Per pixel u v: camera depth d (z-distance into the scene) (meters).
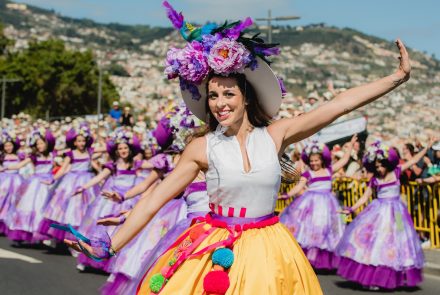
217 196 3.71
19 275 9.24
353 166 13.14
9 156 14.01
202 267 3.63
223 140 3.73
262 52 3.73
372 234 8.96
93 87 62.94
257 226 3.68
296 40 151.00
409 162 9.48
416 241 9.05
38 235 11.76
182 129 6.87
